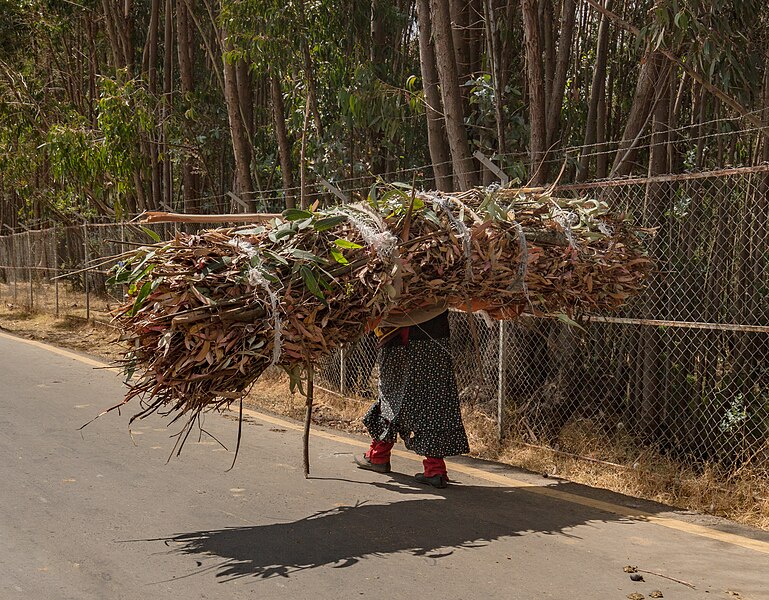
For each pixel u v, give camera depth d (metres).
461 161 7.33
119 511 4.71
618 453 5.90
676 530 4.53
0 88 15.56
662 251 5.96
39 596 3.57
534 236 5.00
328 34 9.59
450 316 7.81
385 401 5.47
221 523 4.54
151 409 4.13
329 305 4.38
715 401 6.02
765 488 5.02
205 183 15.98
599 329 6.72
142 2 17.59
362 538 4.33
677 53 6.20
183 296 3.97
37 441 6.19
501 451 6.25
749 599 3.60
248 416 7.30
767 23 6.73
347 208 4.81
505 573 3.87
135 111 12.73
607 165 8.77
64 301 15.50
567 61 7.43
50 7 15.53
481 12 8.90
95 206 16.56
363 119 8.84
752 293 5.83
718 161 7.03
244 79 12.33
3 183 21.81
